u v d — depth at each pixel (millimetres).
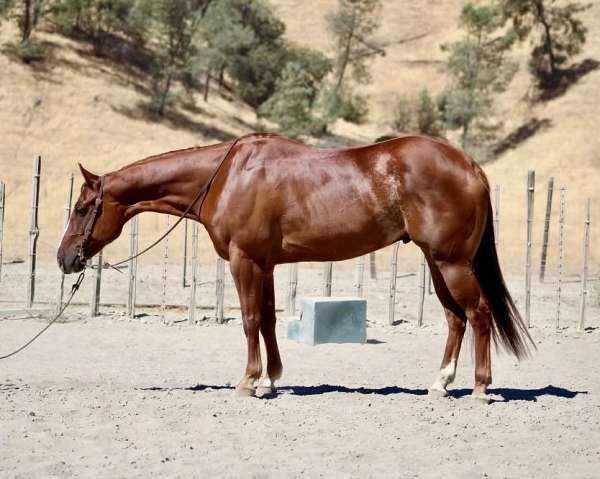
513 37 57969
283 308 18656
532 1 58219
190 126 47031
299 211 8828
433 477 6629
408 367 11719
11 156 39188
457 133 56781
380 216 8758
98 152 41625
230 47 54156
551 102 54438
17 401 8703
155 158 9336
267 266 9016
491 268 8992
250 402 8820
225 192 8977
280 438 7598
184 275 21531
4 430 7652
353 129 57344
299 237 8883
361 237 8820
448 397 9117
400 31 67312
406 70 64125
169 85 48469
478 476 6672
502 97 56656
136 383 10102
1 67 44812
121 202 9320
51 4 49812
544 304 20422
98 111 44531
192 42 54062
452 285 8727
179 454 7094
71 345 13109
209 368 11367
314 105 54562
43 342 13312
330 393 9391
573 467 6957
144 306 18094
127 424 7938
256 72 55562
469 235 8680
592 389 10172
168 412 8352
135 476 6535
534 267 32594
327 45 65375
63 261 9297
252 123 51562
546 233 25906
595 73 55812
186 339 14016
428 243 8680
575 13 60906
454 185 8609
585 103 53375
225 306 18703
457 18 67750
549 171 46688
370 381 10617
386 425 8078
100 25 52094
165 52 50125
